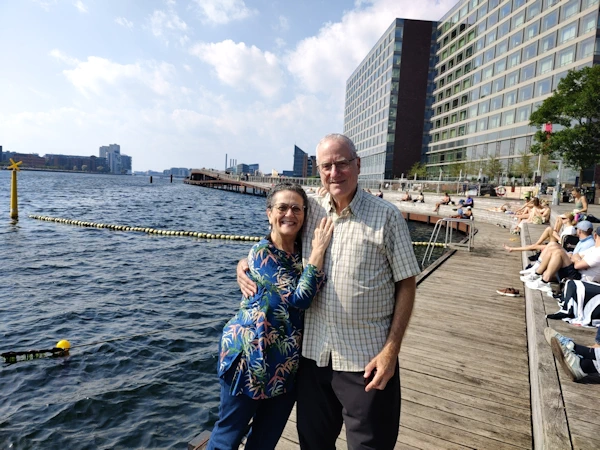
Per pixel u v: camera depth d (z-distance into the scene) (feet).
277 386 6.28
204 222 80.89
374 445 5.84
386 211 5.84
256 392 6.16
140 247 49.73
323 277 6.06
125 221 75.10
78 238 54.60
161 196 165.89
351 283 5.85
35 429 13.91
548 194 92.58
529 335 15.03
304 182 168.25
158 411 15.26
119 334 21.99
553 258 18.25
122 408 15.31
